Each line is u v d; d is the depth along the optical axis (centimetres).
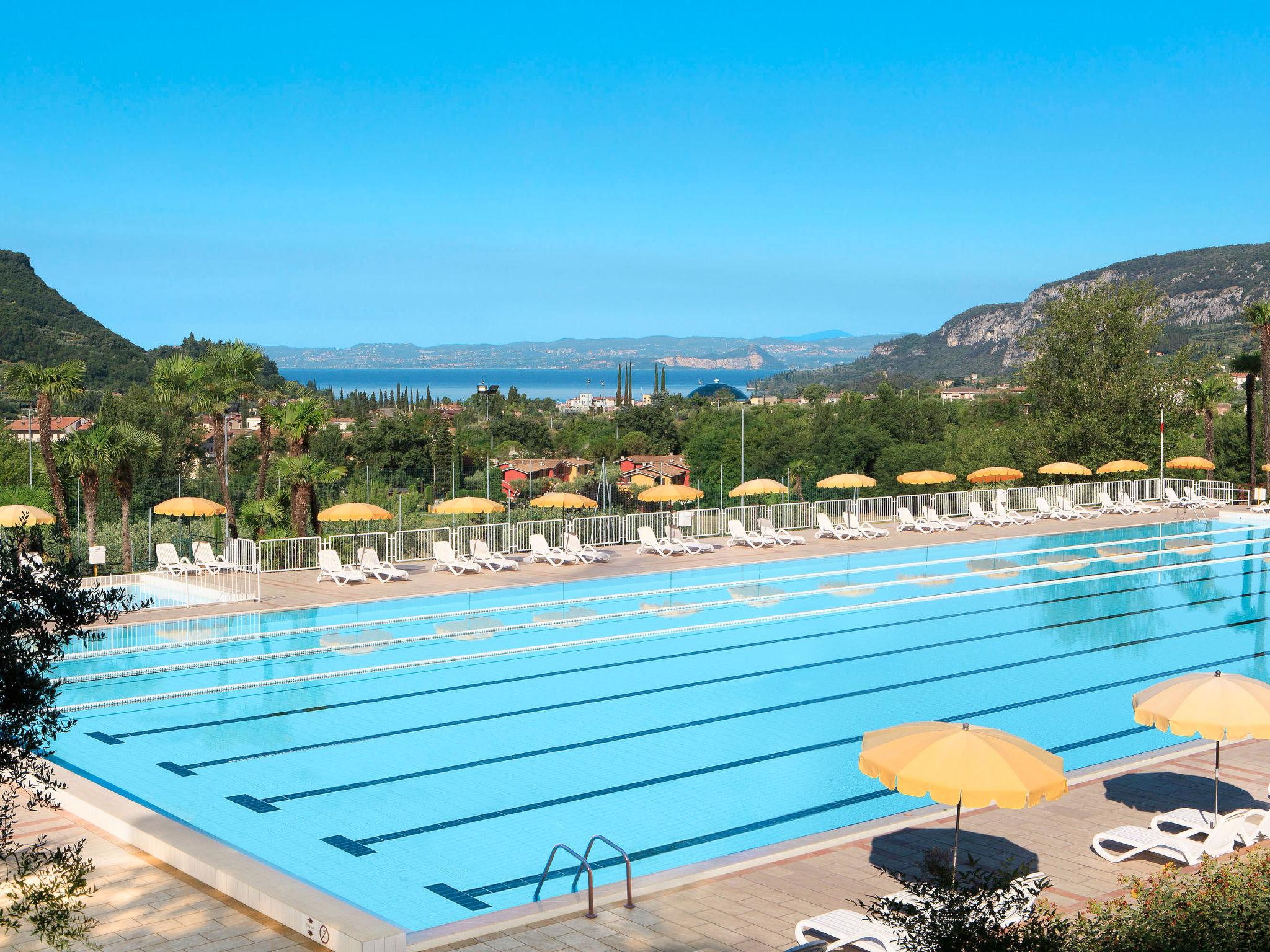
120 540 2877
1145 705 978
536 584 2302
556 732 1386
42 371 2694
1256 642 1878
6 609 584
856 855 934
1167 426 4641
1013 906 625
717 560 2605
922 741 841
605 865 969
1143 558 2714
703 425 10138
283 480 2856
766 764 1265
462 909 880
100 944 743
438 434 8556
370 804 1127
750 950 746
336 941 727
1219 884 698
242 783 1188
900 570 2534
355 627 1938
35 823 975
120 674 1628
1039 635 1933
